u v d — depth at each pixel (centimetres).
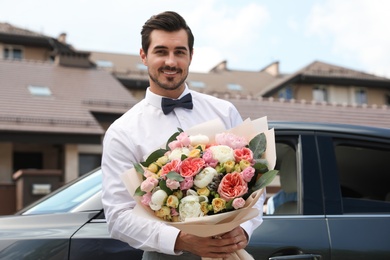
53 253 269
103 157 234
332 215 292
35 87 2059
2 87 2008
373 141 313
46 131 1739
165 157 209
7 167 1766
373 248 285
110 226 224
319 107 1936
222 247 207
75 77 2247
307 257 276
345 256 281
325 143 307
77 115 1892
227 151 204
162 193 199
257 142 212
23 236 276
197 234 201
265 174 201
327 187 297
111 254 268
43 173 1437
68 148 1811
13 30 2883
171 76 229
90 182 326
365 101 3312
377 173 316
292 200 300
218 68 3956
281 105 1894
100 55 3434
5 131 1700
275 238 277
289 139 306
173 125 235
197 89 3438
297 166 302
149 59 230
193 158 201
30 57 2845
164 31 226
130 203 222
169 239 207
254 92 3559
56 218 289
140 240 215
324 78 3184
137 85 2920
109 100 2073
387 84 3281
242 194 195
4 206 1478
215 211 195
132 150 229
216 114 246
